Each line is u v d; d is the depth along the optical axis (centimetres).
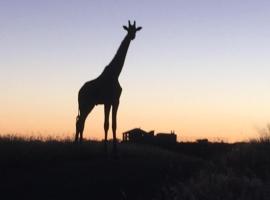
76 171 1936
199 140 3148
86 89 2523
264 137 1984
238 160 1798
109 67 2452
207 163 1912
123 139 3625
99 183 1725
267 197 1392
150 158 2292
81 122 2595
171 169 1919
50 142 2406
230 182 1490
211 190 1464
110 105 2428
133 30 2455
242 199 1399
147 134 3572
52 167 2022
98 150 2406
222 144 2958
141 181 1738
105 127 2400
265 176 1598
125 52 2452
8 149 2122
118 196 1580
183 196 1466
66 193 1617
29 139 2444
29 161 2100
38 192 1631
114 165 2061
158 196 1538
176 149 3025
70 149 2283
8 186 1697
